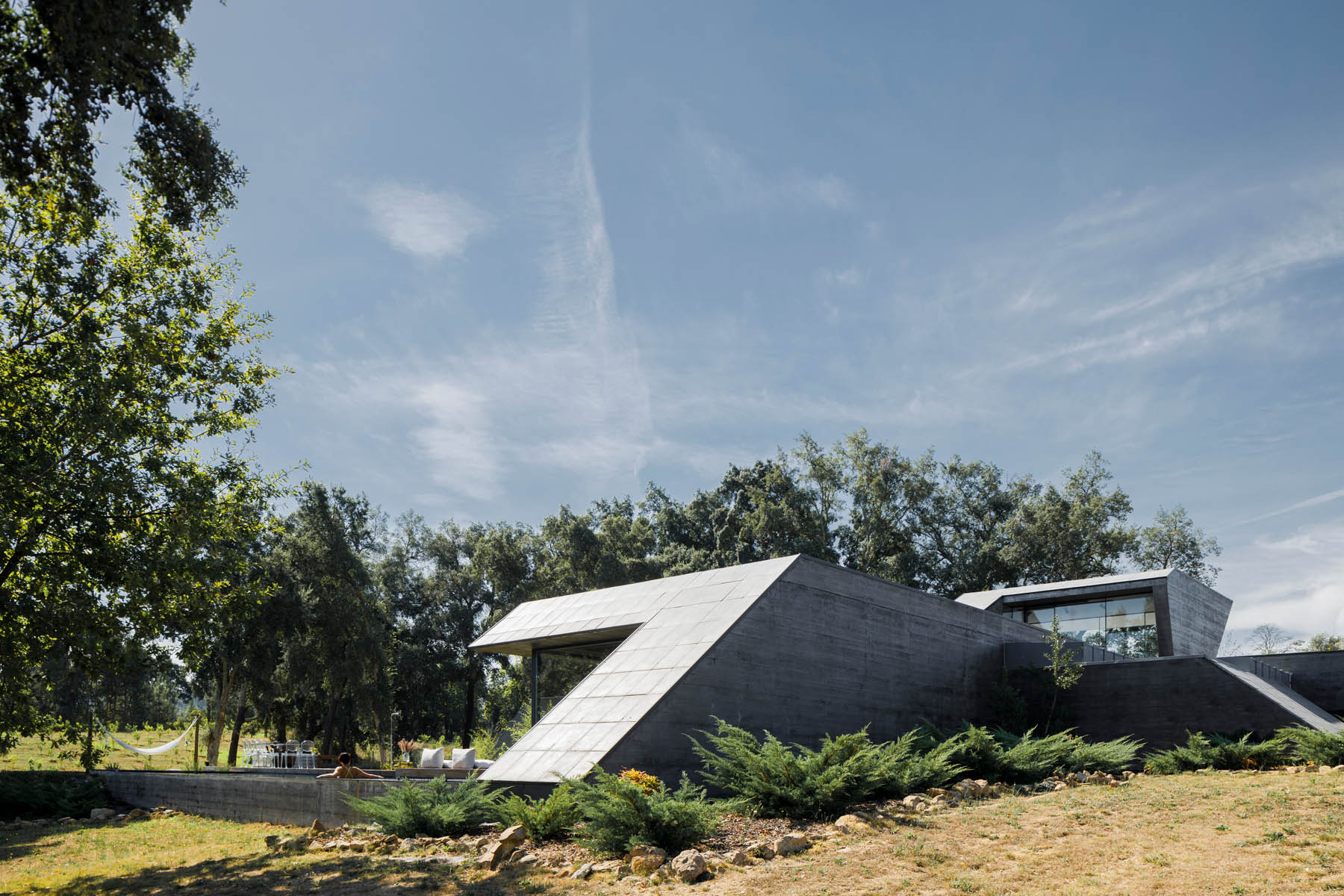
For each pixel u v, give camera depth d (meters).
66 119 10.38
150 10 9.82
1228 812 12.22
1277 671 29.09
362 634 43.50
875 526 54.16
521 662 53.75
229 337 17.66
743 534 54.56
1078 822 12.05
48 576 14.91
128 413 15.05
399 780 15.33
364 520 53.69
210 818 19.81
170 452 16.44
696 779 16.83
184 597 16.06
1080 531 54.62
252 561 40.03
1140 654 32.44
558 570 52.97
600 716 17.16
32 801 22.61
